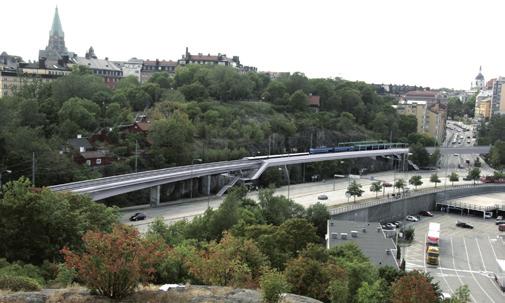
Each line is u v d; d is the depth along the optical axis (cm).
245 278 5594
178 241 8800
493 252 13300
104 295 3728
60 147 15200
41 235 6650
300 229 8975
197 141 19450
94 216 8112
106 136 16900
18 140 13600
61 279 4988
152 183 14462
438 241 13025
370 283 6394
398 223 15900
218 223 9788
